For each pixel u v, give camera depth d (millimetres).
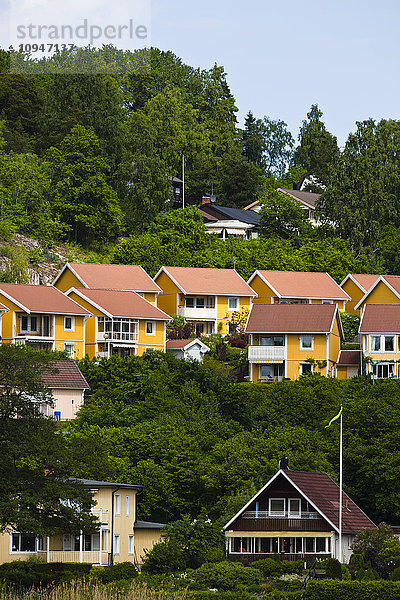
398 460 147625
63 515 109125
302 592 107875
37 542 123188
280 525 127688
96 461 113062
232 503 135250
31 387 110938
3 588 103312
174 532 126250
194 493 145750
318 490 132250
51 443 110250
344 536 130375
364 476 150875
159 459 149000
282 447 151125
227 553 128000
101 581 111000
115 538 129625
